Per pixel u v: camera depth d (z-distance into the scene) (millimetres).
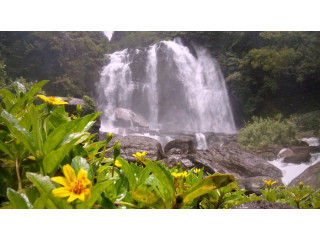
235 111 10789
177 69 12641
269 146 7625
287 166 6766
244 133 8531
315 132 7145
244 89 9953
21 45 4855
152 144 6418
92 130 6496
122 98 13469
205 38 9883
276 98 8367
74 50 7473
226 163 7277
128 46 11289
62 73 6820
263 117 9055
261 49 6773
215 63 10312
